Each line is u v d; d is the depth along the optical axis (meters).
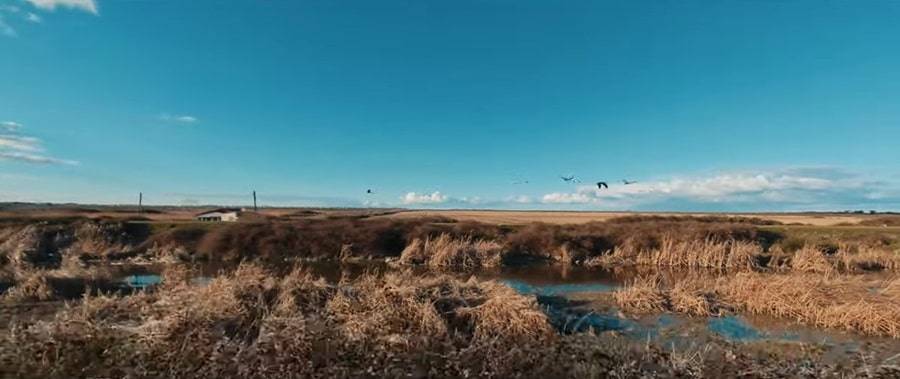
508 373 9.38
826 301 15.10
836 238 34.59
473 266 29.91
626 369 9.39
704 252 30.77
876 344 12.62
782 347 12.18
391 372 9.26
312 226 34.47
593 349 10.24
